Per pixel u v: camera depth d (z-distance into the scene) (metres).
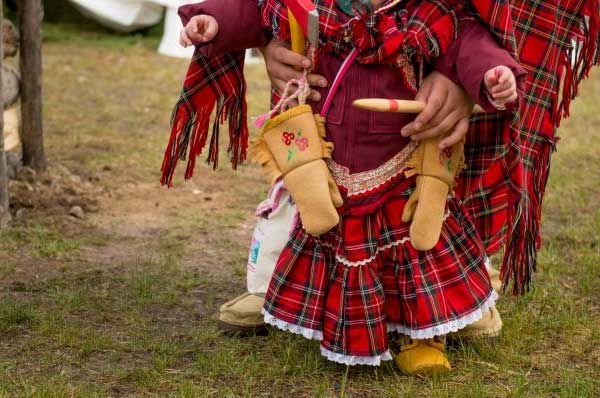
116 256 6.66
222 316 5.26
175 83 12.91
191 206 7.91
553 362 4.96
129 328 5.37
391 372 4.80
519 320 5.40
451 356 4.98
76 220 7.35
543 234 7.27
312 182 4.44
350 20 4.28
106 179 8.50
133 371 4.77
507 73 4.01
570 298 5.83
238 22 4.45
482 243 4.98
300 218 4.68
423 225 4.47
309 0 4.18
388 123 4.43
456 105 4.35
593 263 6.45
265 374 4.74
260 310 5.19
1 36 6.98
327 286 4.67
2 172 7.08
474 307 4.62
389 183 4.52
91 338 5.14
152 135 10.20
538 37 4.83
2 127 7.05
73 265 6.44
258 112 11.55
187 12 4.46
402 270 4.59
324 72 4.46
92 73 13.19
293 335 5.19
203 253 6.80
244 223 7.53
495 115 4.80
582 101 12.47
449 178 4.52
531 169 4.91
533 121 4.89
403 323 4.64
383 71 4.39
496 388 4.62
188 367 4.86
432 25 4.26
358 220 4.55
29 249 6.72
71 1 14.97
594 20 4.92
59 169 8.52
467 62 4.22
